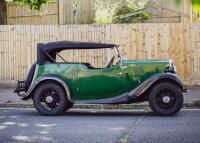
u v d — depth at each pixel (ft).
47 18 73.31
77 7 72.02
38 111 37.55
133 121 34.09
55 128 30.58
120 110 42.47
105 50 56.75
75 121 34.22
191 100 45.50
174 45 55.98
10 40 58.59
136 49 56.59
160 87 36.32
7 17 73.92
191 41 55.72
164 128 30.27
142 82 36.94
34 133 28.50
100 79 37.58
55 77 37.14
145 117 36.52
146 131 29.01
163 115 36.68
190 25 55.62
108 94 37.70
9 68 58.65
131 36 56.59
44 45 38.37
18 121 34.24
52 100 37.29
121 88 37.50
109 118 36.17
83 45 38.81
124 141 25.26
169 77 35.99
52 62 38.34
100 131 29.12
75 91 37.70
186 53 55.83
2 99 47.75
